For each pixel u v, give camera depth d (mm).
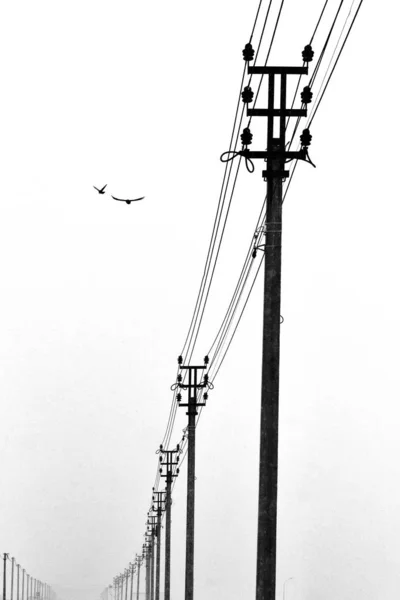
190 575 47062
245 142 20656
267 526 20719
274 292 20953
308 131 20547
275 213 20953
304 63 19125
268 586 20594
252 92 20641
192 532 47438
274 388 20875
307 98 19453
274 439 20828
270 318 20938
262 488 20797
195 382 48219
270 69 20609
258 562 20734
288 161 20938
